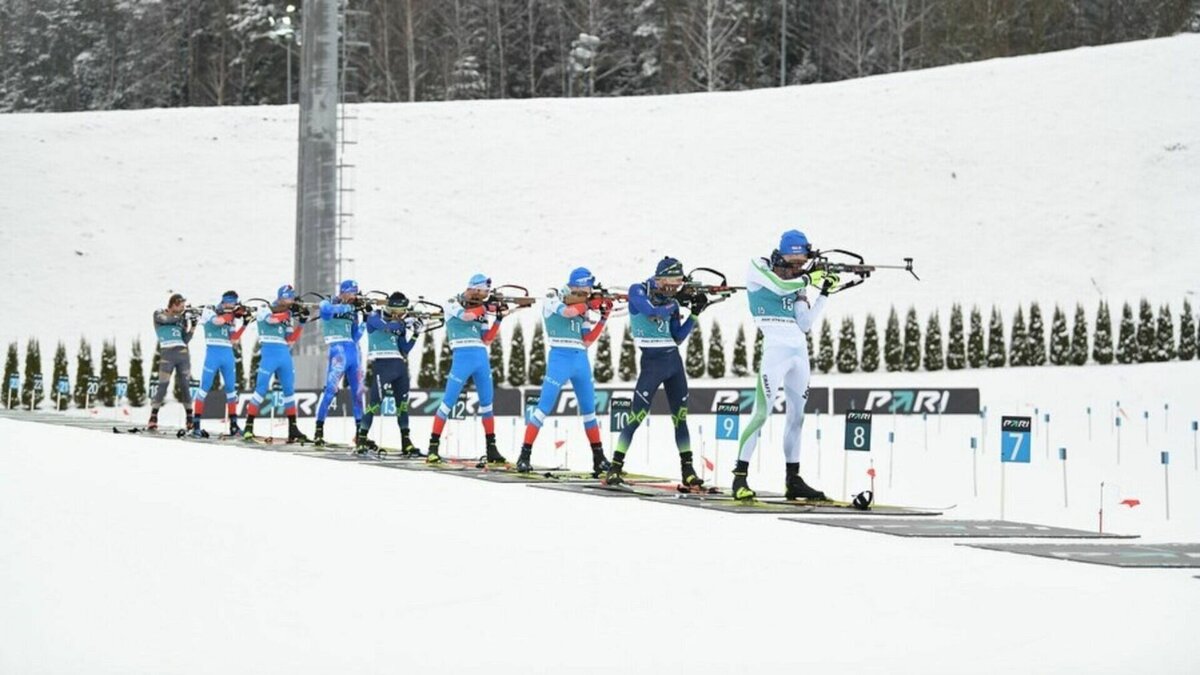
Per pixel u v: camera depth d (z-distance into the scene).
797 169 49.66
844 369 39.56
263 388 23.78
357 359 22.86
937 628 7.87
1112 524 19.09
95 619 7.76
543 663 6.96
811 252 14.86
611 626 7.81
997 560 10.48
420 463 19.30
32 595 8.36
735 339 41.97
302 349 33.59
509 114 54.66
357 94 74.44
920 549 11.07
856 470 23.94
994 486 22.73
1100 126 50.00
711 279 45.00
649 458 25.02
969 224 46.56
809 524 12.68
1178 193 47.16
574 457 24.83
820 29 79.44
